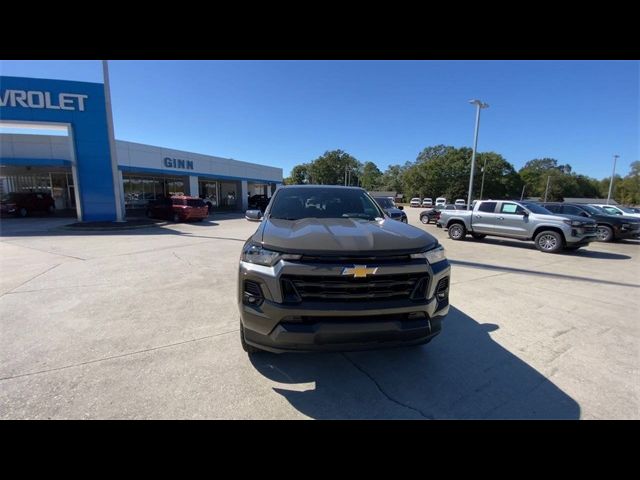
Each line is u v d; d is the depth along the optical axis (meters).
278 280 2.32
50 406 2.36
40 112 15.61
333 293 2.33
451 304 4.80
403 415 2.36
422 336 2.47
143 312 4.29
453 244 11.48
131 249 9.30
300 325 2.31
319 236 2.55
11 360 3.01
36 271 6.53
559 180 84.62
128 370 2.86
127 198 25.25
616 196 80.44
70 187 26.09
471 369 2.98
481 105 24.08
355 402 2.49
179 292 5.18
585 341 3.60
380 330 2.32
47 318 4.06
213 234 13.30
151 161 23.06
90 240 11.19
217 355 3.15
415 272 2.43
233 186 36.91
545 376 2.88
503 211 11.27
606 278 6.59
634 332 3.87
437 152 86.19
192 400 2.47
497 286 5.83
